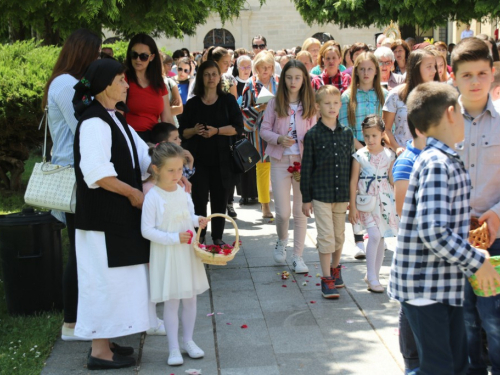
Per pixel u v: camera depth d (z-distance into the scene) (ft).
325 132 17.99
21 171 31.86
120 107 14.47
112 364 13.78
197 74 21.88
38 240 16.51
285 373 13.57
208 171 21.89
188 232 13.47
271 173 20.84
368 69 21.71
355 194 18.37
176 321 14.16
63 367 13.96
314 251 22.84
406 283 10.32
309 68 28.32
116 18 19.92
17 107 25.89
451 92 10.16
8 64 27.45
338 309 17.20
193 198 21.88
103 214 13.07
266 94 23.17
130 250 13.26
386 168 18.25
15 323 16.17
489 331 11.73
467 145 12.21
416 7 45.78
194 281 14.08
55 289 16.92
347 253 22.43
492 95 13.69
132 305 13.30
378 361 14.06
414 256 10.27
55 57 28.66
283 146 19.88
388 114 20.13
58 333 15.60
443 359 10.38
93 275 13.16
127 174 13.42
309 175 18.11
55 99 14.39
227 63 28.17
